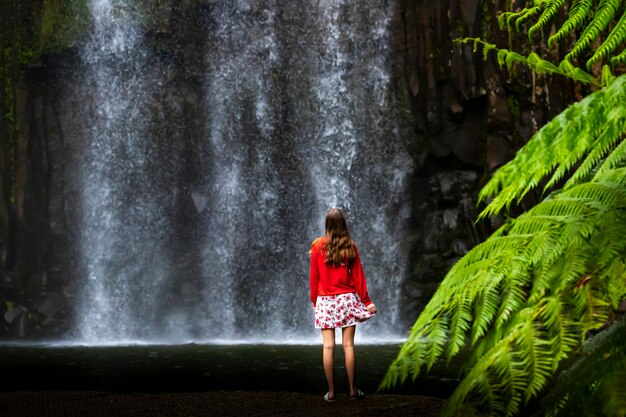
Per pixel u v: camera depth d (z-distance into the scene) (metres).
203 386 8.48
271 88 23.33
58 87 22.64
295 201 23.00
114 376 9.87
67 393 6.53
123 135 22.69
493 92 20.14
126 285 22.31
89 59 22.41
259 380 8.99
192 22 23.05
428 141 21.61
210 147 23.09
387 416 4.94
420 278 21.11
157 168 22.72
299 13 23.52
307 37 23.39
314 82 23.22
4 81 22.33
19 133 22.16
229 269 22.61
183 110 22.97
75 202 22.42
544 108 19.36
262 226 22.86
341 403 5.54
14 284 21.66
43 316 21.45
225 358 12.96
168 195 22.72
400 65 22.31
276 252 22.75
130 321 22.11
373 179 22.38
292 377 9.31
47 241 22.17
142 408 5.67
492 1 20.50
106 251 22.36
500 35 20.09
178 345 17.61
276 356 13.34
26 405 5.88
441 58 21.23
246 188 23.02
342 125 22.84
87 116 22.64
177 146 22.83
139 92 22.78
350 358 5.61
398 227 21.94
